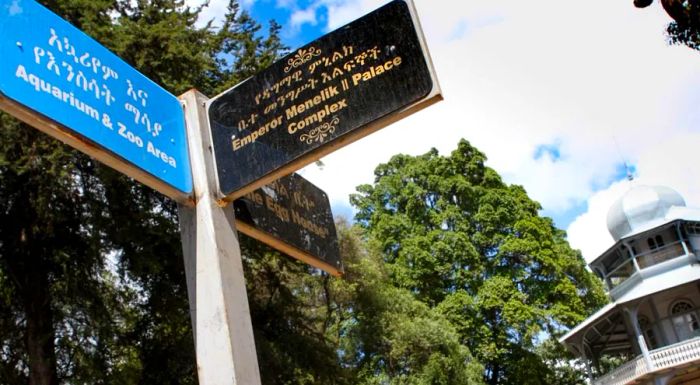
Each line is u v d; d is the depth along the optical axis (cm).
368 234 4000
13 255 1255
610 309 2972
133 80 409
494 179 4081
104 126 370
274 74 439
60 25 368
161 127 416
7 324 1281
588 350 3344
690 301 2942
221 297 382
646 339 3078
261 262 1560
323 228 527
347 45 420
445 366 2527
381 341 2450
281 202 485
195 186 422
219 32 1459
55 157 1100
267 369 1379
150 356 1352
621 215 3188
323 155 404
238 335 377
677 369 2716
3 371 1227
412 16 402
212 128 445
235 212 429
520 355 3466
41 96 338
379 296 2373
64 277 1227
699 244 3016
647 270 2989
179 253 1288
